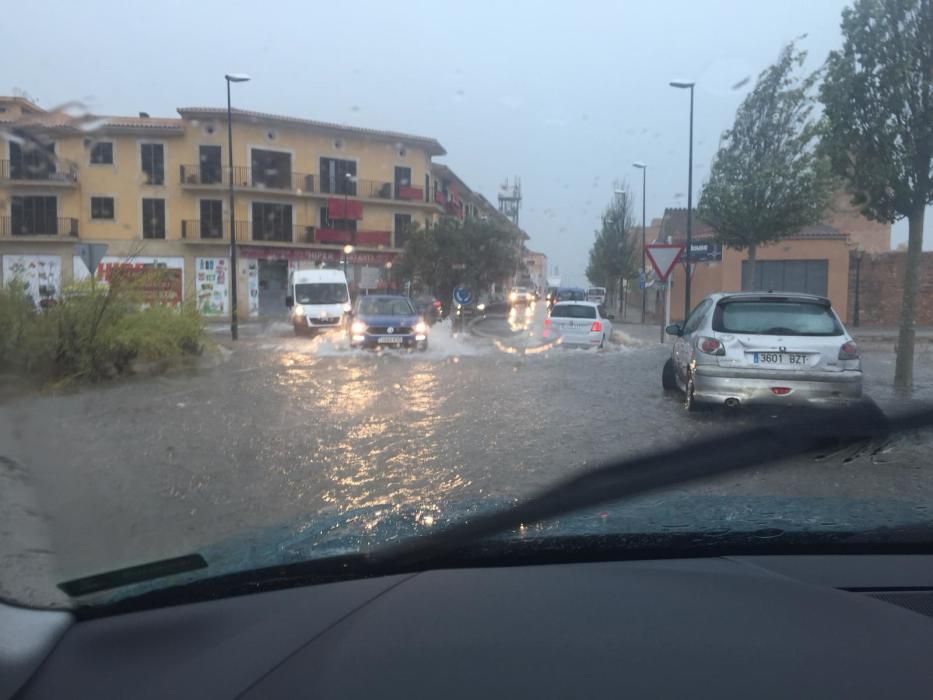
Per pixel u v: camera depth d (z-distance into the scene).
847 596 2.73
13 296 12.66
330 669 2.23
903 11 10.49
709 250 27.03
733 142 21.39
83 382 12.21
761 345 8.70
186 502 5.58
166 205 39.19
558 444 7.49
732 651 2.31
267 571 2.88
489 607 2.62
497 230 39.19
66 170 36.62
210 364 14.90
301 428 8.41
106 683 2.33
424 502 4.62
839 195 23.92
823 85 11.39
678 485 4.19
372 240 44.50
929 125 10.58
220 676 2.27
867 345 22.47
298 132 41.91
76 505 5.51
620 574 2.92
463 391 11.30
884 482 5.88
